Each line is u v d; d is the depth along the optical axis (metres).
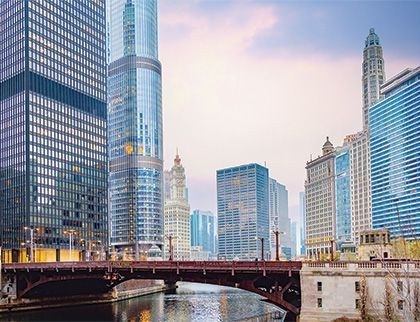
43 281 120.31
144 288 184.75
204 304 142.00
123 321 107.81
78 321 107.62
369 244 110.44
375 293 73.62
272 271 82.81
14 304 123.00
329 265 77.25
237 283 89.12
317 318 76.00
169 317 113.81
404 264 71.38
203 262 91.69
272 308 129.50
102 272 111.44
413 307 62.00
